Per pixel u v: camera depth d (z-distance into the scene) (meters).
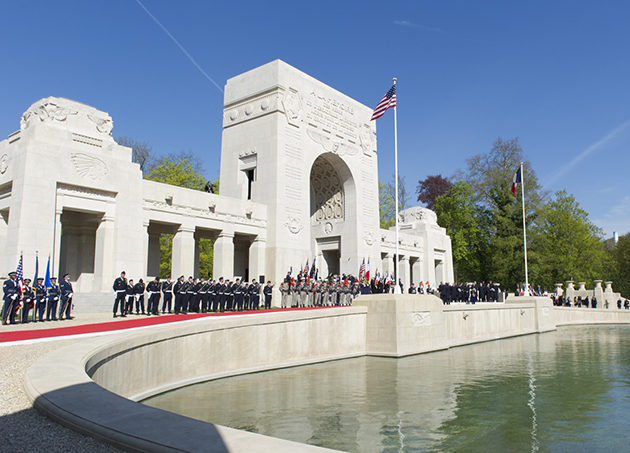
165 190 34.66
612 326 52.25
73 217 34.06
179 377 15.70
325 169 52.50
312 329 21.89
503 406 14.78
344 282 41.00
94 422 5.75
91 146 29.95
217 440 5.09
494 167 66.31
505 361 24.19
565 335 40.28
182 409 13.15
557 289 63.47
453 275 71.25
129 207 31.27
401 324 24.59
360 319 24.86
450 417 13.37
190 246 36.00
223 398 14.56
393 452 10.37
